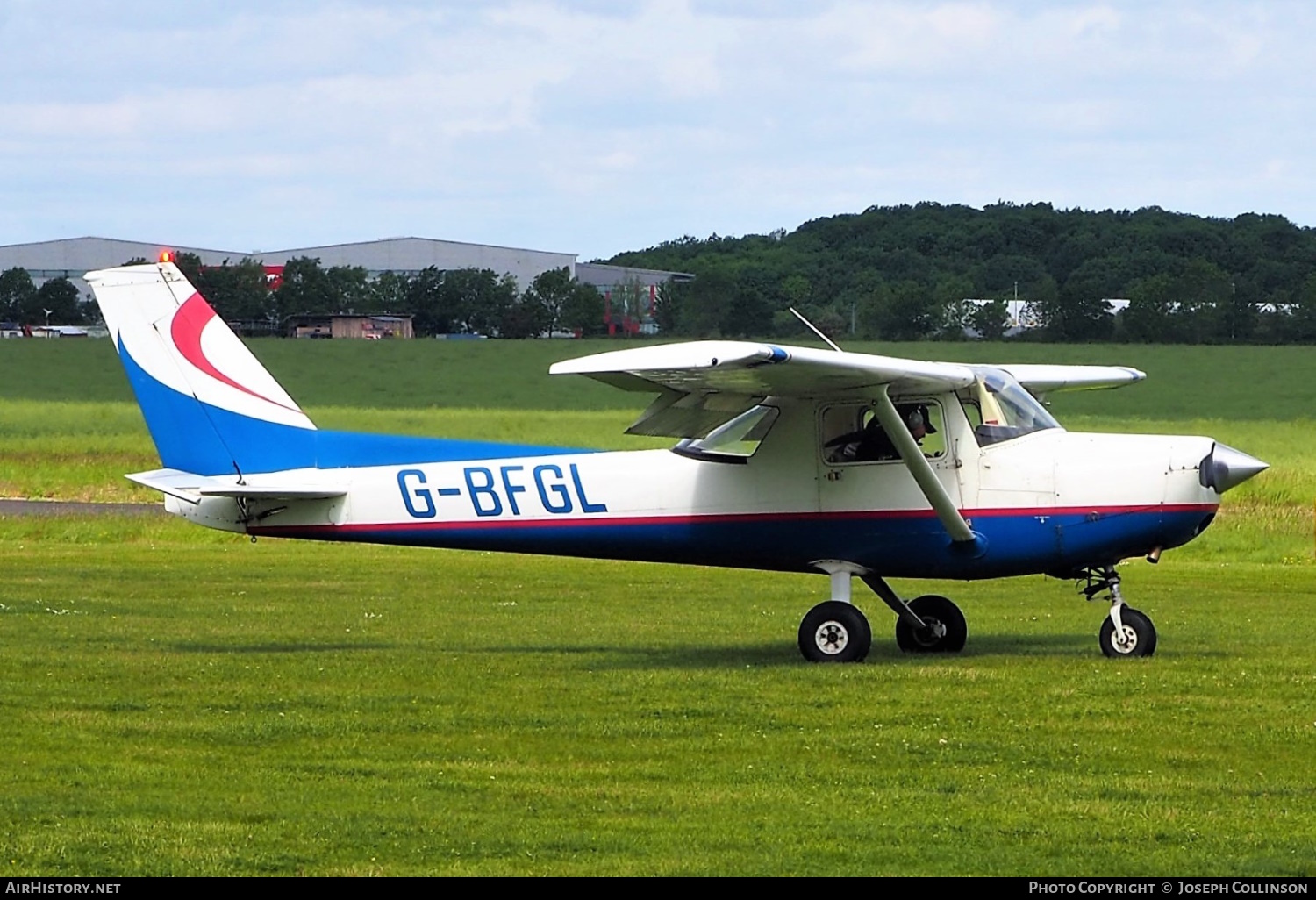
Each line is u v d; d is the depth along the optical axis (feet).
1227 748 84.23
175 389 129.39
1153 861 64.03
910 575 118.21
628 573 185.88
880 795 74.54
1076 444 115.65
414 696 100.22
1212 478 112.78
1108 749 83.92
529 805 72.54
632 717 93.35
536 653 121.60
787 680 106.01
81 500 283.79
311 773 79.00
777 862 63.87
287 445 128.67
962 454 115.85
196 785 76.13
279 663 114.11
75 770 78.95
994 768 80.12
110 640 125.80
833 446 117.39
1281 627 135.74
